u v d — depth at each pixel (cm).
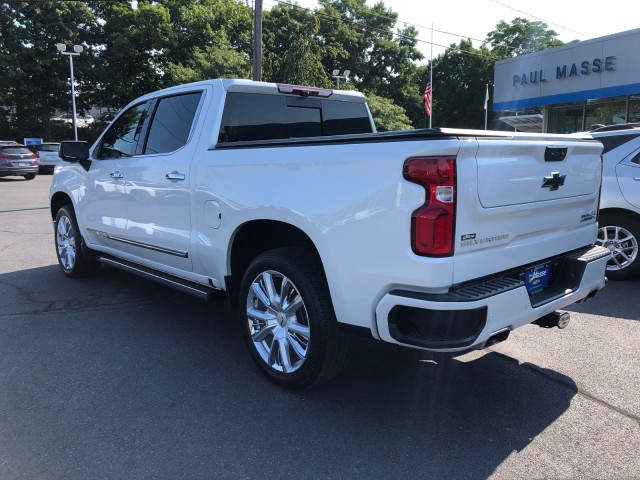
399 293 276
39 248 822
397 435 304
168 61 4059
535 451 288
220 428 309
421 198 265
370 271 287
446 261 266
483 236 282
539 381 371
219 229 379
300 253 343
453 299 264
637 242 598
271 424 314
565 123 1877
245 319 378
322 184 307
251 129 434
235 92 423
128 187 480
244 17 4144
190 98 437
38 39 3869
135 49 3984
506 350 424
